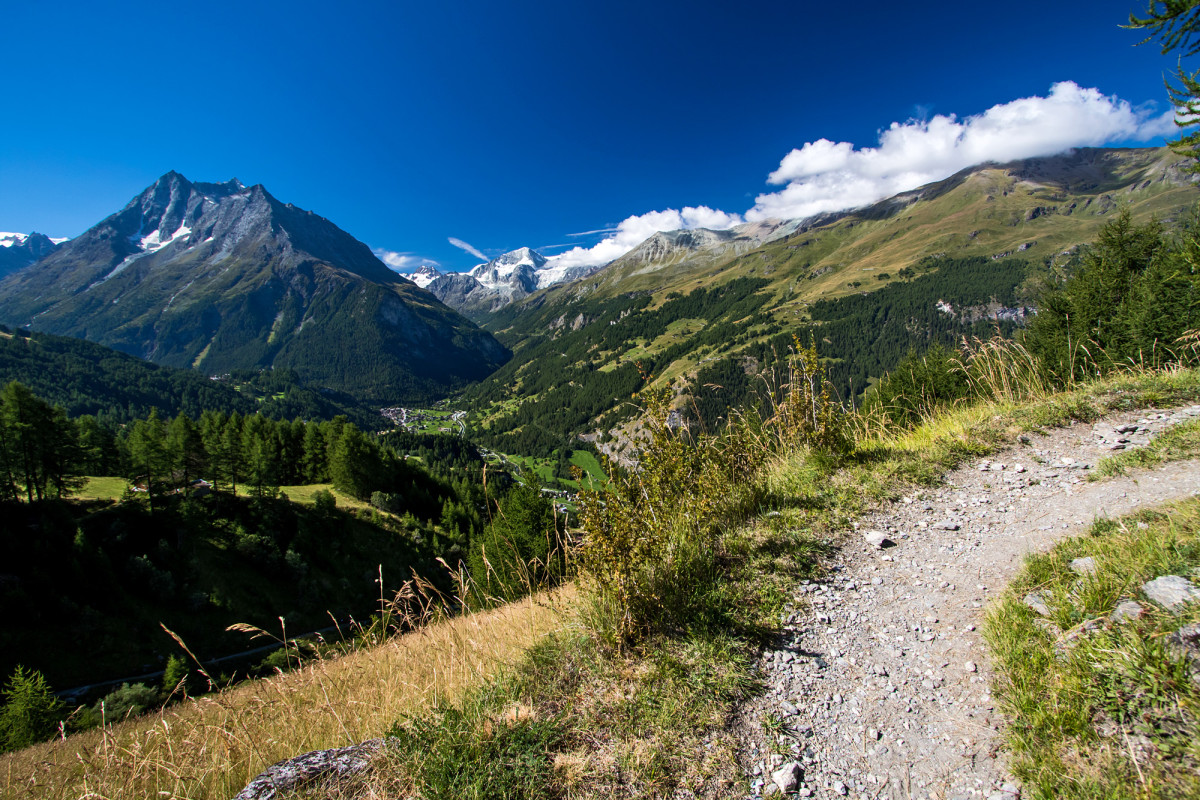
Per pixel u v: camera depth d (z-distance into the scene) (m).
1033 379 10.25
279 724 4.29
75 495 46.88
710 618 4.12
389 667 5.12
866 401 10.59
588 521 4.26
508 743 2.95
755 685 3.50
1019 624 3.52
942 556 5.03
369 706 4.26
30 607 34.72
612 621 4.05
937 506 6.19
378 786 2.72
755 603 4.46
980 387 11.05
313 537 49.88
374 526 55.38
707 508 5.45
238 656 39.44
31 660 33.34
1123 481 5.88
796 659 3.75
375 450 68.56
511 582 6.18
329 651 5.55
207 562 43.91
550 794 2.64
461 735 3.02
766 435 8.55
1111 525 4.61
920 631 3.91
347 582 48.59
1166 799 2.17
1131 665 2.72
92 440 55.78
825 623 4.18
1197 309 12.98
